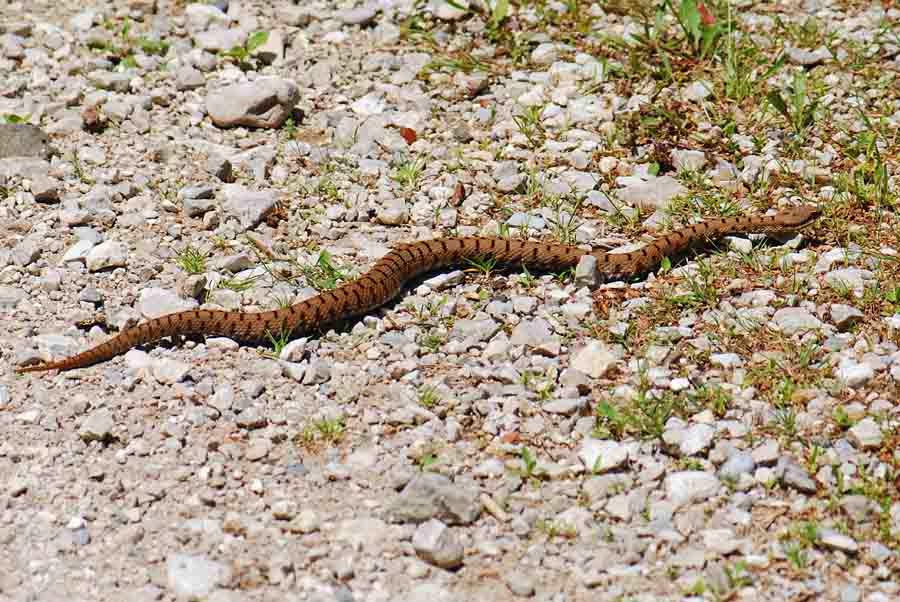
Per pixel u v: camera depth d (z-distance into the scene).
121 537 9.12
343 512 9.33
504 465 9.76
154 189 13.78
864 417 10.16
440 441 10.06
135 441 10.07
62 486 9.62
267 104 15.02
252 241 12.88
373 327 11.65
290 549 8.99
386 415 10.37
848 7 17.55
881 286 11.95
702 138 14.63
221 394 10.51
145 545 9.07
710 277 12.29
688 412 10.26
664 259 12.43
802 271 12.32
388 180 14.07
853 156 14.18
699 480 9.47
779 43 16.61
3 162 13.98
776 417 10.17
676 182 13.73
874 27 16.92
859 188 13.41
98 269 12.34
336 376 10.91
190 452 9.96
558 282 12.38
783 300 11.78
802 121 14.69
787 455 9.74
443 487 9.18
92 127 14.91
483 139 14.85
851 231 12.88
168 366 10.80
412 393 10.65
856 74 15.83
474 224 13.31
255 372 10.95
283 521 9.26
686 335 11.34
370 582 8.72
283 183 14.00
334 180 14.08
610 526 9.16
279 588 8.65
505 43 17.00
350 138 14.93
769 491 9.47
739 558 8.85
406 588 8.68
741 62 15.91
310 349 11.23
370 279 11.80
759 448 9.77
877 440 9.78
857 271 12.10
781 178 13.88
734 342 11.22
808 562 8.78
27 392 10.65
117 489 9.55
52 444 10.05
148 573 8.80
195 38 17.02
